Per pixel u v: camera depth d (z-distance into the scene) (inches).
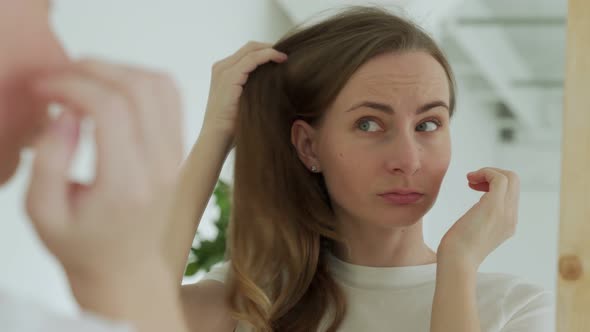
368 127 41.2
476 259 39.4
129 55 134.0
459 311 37.9
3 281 113.6
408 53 41.2
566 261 33.3
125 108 13.0
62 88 12.7
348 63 41.3
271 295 46.2
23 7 14.2
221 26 157.2
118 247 13.5
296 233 45.2
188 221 43.5
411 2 124.8
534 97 279.3
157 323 14.2
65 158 13.0
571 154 33.2
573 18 33.3
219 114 45.6
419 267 44.3
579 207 33.1
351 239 44.6
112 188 13.0
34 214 13.1
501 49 239.9
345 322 44.4
